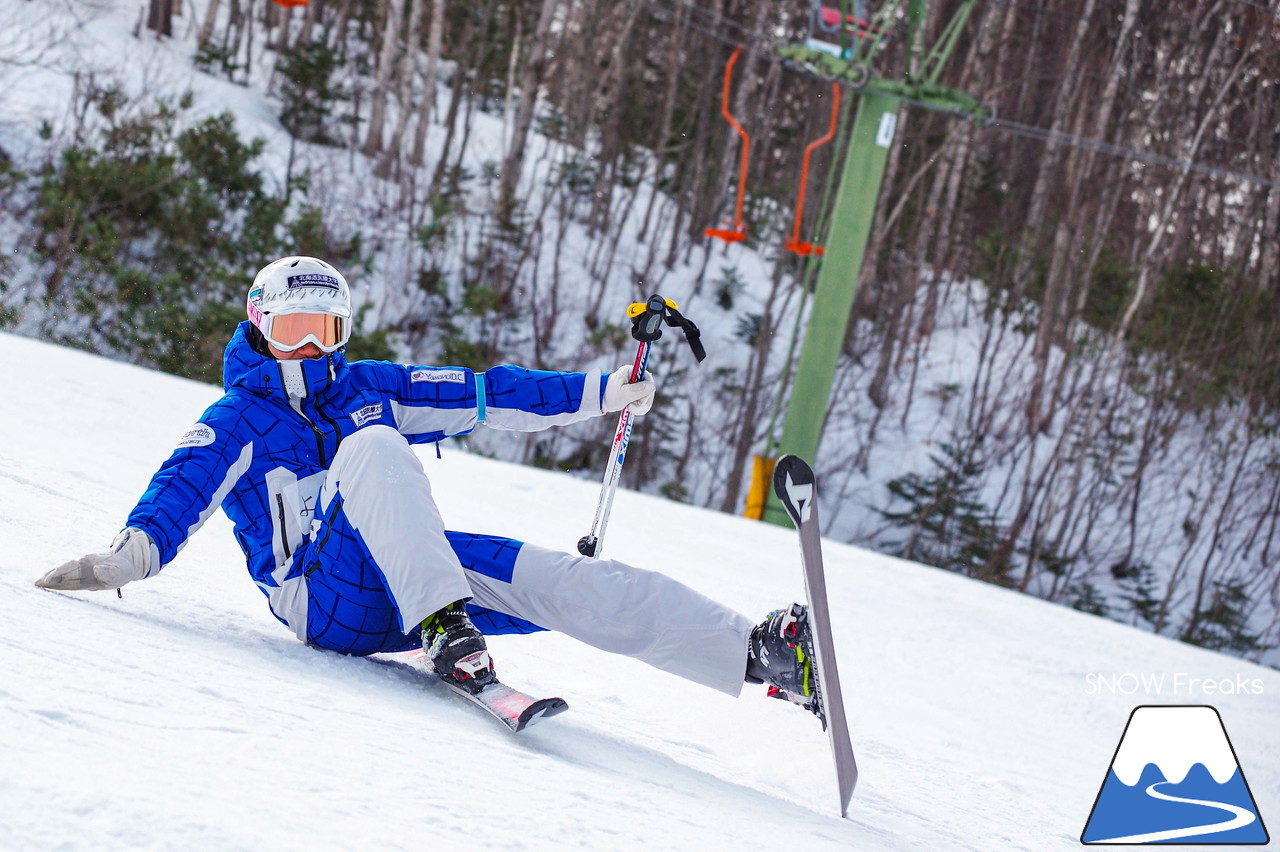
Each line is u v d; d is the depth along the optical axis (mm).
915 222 25812
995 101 24281
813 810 1808
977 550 21328
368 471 1861
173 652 1510
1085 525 23453
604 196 26281
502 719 1671
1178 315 24109
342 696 1551
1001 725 3697
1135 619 22000
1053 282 24047
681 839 1238
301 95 23281
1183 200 25281
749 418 21531
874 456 23078
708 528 7133
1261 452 23984
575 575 2010
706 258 24719
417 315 21203
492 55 26094
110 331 15375
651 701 2533
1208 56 25062
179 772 982
